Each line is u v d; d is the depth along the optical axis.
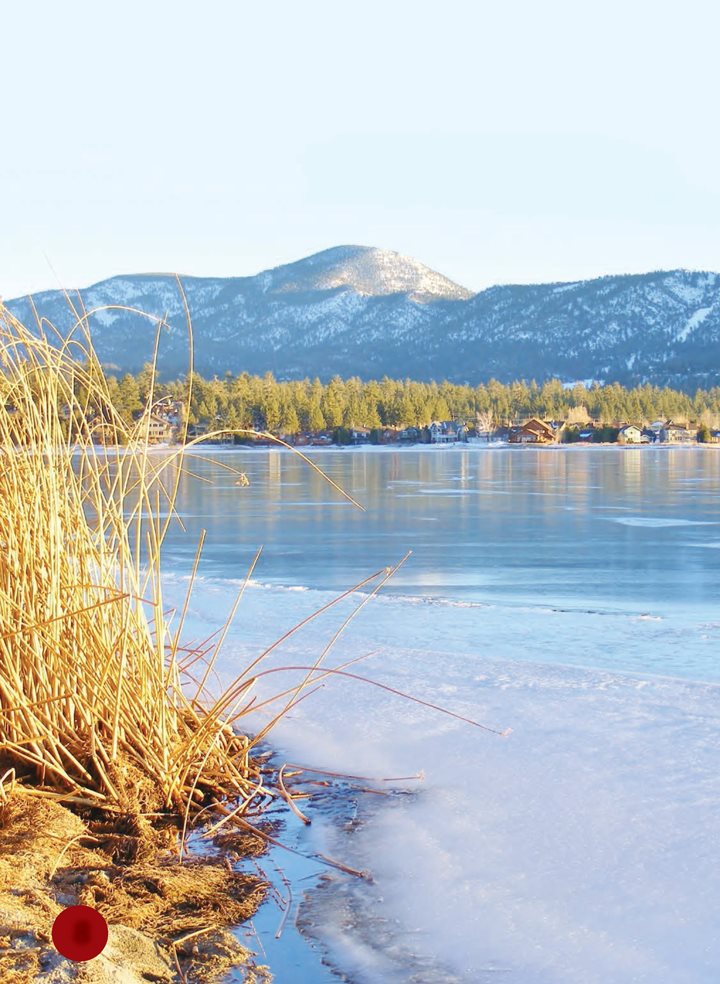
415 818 3.91
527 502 31.23
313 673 6.19
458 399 174.12
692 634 8.72
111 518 4.50
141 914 3.22
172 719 4.55
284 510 27.28
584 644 8.23
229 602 9.67
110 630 4.35
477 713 5.18
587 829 3.64
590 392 190.38
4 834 3.65
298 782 4.42
